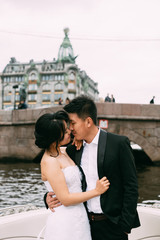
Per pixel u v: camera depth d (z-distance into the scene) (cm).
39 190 736
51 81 6241
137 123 1302
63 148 179
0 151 1425
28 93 6259
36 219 213
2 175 974
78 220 149
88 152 158
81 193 140
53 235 147
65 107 155
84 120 149
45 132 147
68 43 6525
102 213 154
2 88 6481
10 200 628
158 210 225
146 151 1297
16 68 6619
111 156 146
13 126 1417
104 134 154
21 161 1395
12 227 198
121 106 1287
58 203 152
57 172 143
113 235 151
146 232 217
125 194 142
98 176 152
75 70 6309
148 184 830
